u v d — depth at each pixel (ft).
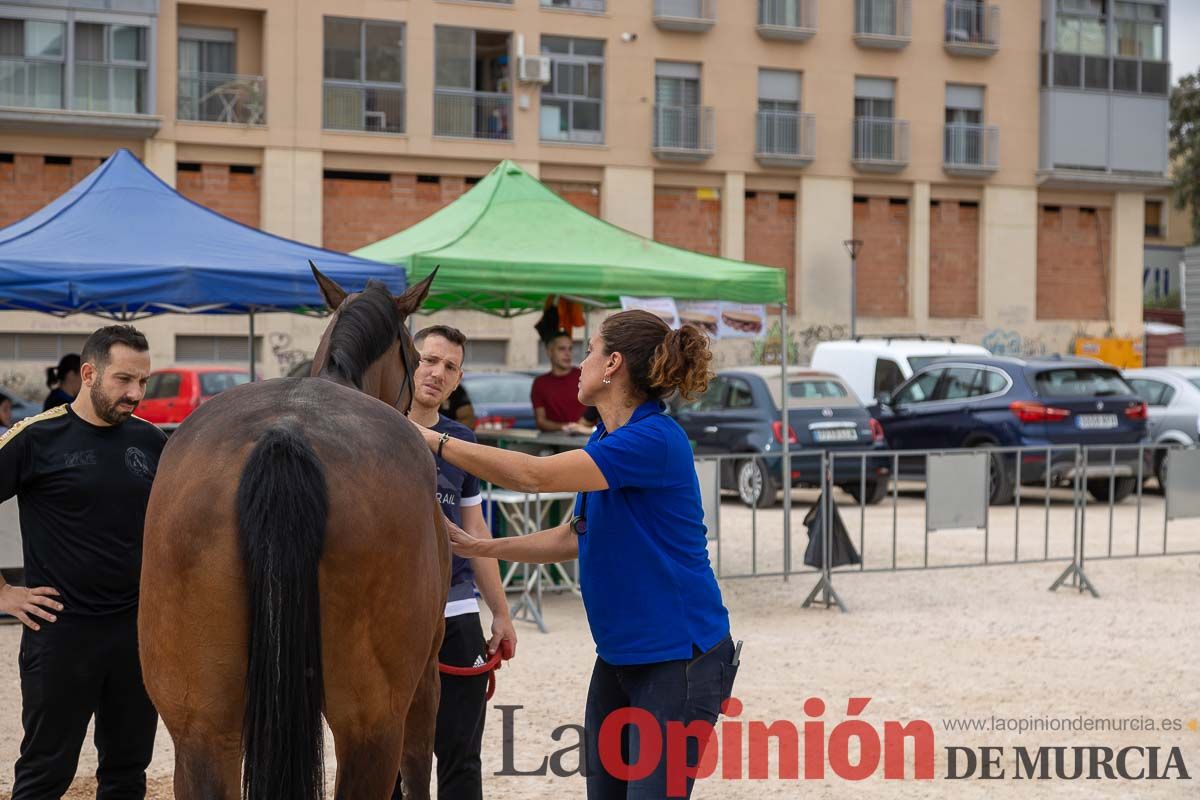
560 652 28.78
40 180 97.45
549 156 110.42
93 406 14.87
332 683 10.77
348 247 105.91
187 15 101.40
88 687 14.69
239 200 102.47
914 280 122.01
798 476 55.93
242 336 102.68
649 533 12.51
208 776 10.44
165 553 10.52
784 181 118.32
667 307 35.47
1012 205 125.29
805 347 117.91
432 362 15.97
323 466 10.53
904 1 120.37
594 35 111.65
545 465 12.28
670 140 114.21
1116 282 130.41
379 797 11.03
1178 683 25.79
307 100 102.94
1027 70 125.70
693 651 12.51
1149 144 129.29
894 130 120.88
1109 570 41.32
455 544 13.75
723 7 115.34
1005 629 31.71
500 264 33.96
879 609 34.68
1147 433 61.62
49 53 96.89
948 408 60.85
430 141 106.63
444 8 107.04
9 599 14.34
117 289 29.71
